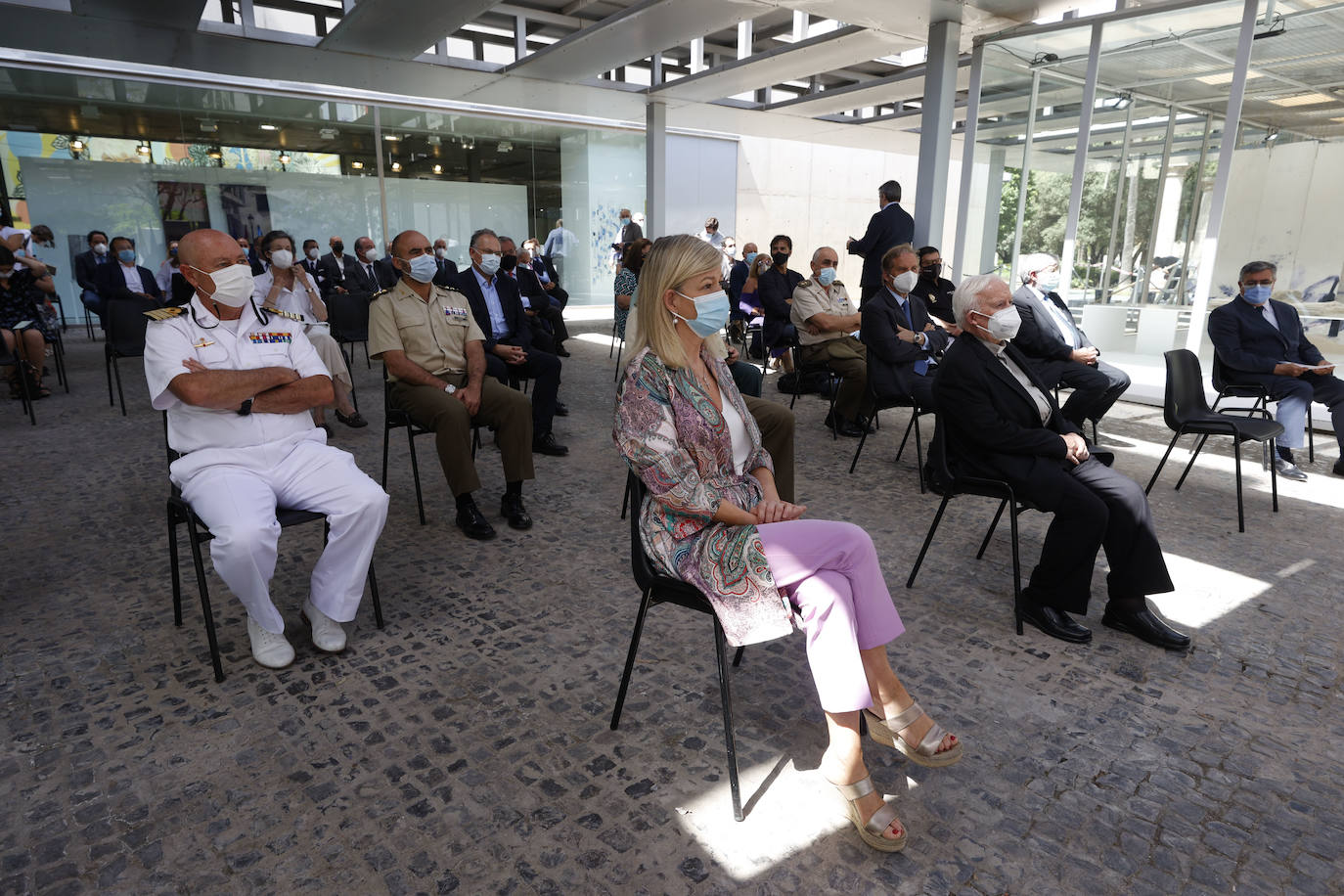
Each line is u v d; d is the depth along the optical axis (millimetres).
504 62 9898
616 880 1676
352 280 9258
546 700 2350
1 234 6727
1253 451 5238
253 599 2410
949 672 2525
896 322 4801
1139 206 8703
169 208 11852
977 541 3672
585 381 7633
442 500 4191
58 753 2074
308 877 1676
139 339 6082
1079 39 7355
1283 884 1685
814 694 2396
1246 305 4973
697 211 16484
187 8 6855
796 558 1811
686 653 2629
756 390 3857
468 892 1639
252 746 2115
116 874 1679
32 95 10586
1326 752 2137
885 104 11359
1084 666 2572
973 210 7906
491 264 4832
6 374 6645
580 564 3355
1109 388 5086
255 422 2592
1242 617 2922
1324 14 6316
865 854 1759
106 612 2871
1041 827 1850
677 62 10984
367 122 12680
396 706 2311
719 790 1966
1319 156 9016
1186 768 2066
